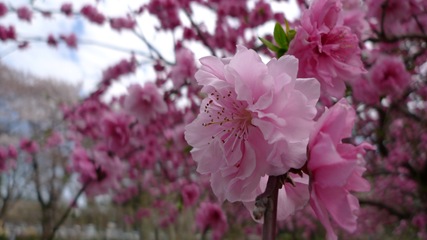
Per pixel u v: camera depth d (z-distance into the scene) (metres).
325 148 0.70
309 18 1.11
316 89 0.79
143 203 8.50
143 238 10.66
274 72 0.78
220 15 4.29
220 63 0.84
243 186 0.78
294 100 0.76
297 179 0.87
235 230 7.15
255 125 0.79
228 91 0.83
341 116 0.73
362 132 4.60
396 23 2.40
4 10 5.38
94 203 14.14
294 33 1.13
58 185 11.56
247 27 4.32
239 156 0.80
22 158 9.08
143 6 4.43
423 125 4.78
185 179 5.20
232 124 0.82
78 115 5.66
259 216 0.69
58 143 6.99
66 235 14.36
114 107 5.48
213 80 0.82
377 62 2.47
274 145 0.74
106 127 3.35
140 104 3.20
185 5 4.28
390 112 3.96
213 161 0.82
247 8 4.22
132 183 7.68
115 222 15.27
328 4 1.09
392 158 4.86
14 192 12.27
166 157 4.95
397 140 5.17
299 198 0.89
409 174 5.05
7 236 13.35
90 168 3.22
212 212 3.50
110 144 3.34
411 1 2.38
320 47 1.07
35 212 16.30
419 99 4.51
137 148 4.53
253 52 0.79
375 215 6.56
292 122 0.75
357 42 1.12
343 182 0.69
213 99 0.84
